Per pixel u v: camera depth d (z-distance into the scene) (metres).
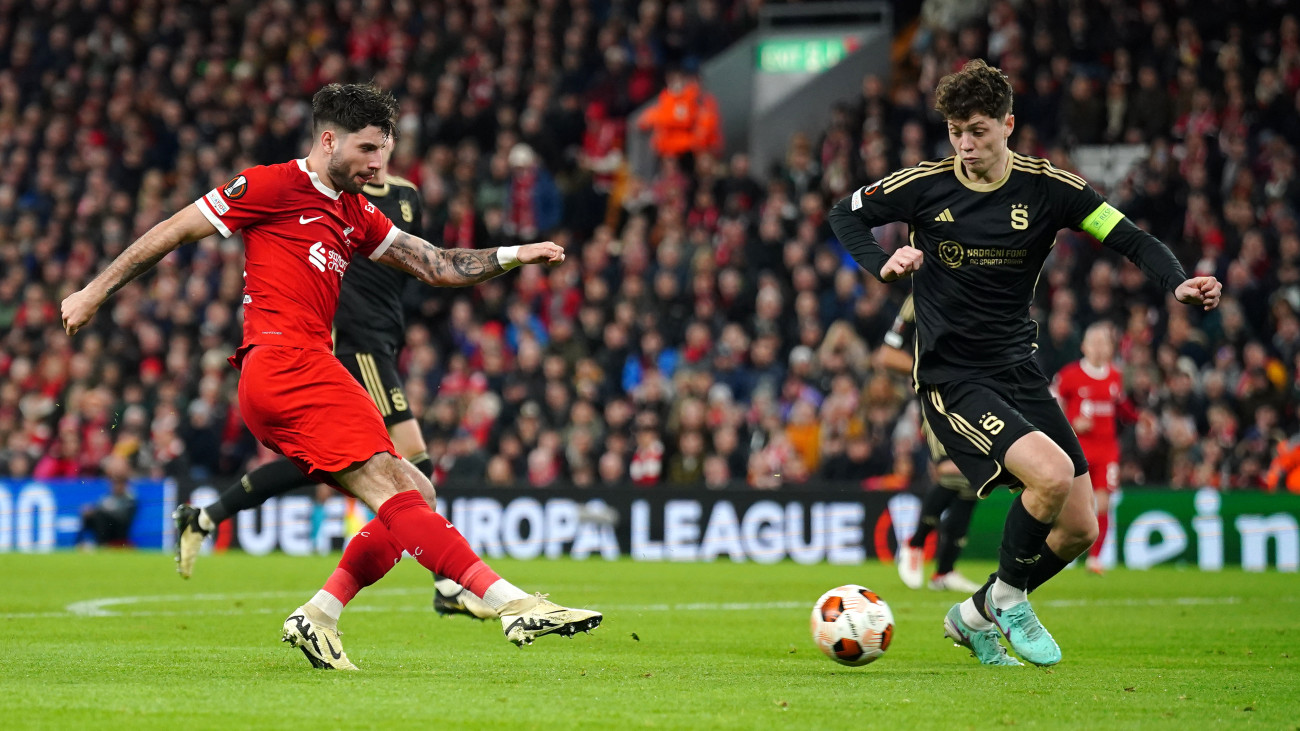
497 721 9.79
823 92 53.31
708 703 10.84
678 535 36.53
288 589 24.56
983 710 10.64
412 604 22.02
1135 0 49.56
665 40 55.91
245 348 12.79
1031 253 14.08
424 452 19.39
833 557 35.75
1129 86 46.75
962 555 35.53
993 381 14.19
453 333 45.38
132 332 47.03
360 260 18.88
